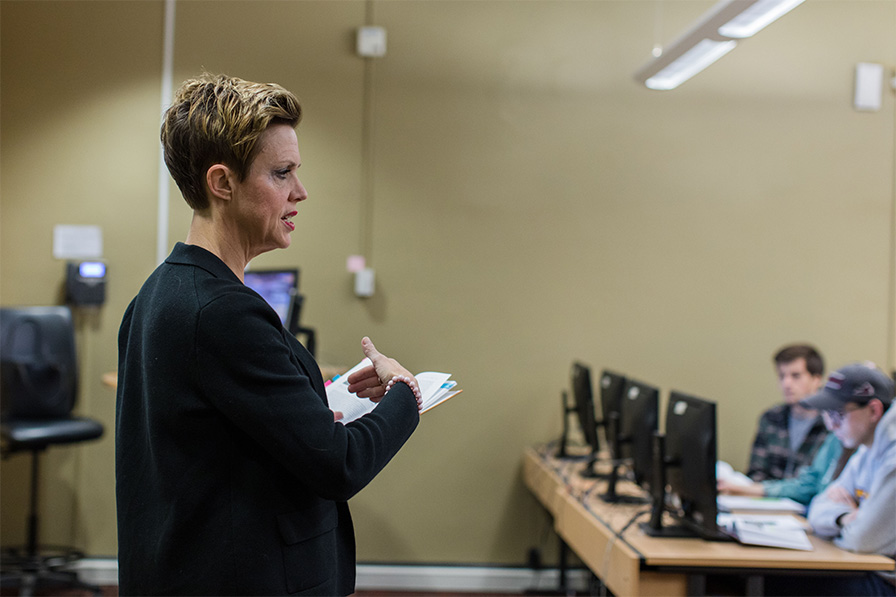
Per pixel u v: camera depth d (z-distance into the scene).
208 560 0.91
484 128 3.86
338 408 1.15
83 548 3.71
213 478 0.92
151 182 3.77
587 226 3.87
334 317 3.80
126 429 1.01
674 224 3.89
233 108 0.95
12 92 3.73
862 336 3.92
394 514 3.78
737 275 3.90
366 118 3.82
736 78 3.92
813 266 3.92
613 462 2.69
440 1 3.86
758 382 3.88
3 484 3.70
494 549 3.79
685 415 2.21
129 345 1.03
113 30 3.77
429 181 3.84
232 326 0.90
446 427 3.81
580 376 3.23
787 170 3.92
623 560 2.04
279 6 3.80
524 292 3.85
